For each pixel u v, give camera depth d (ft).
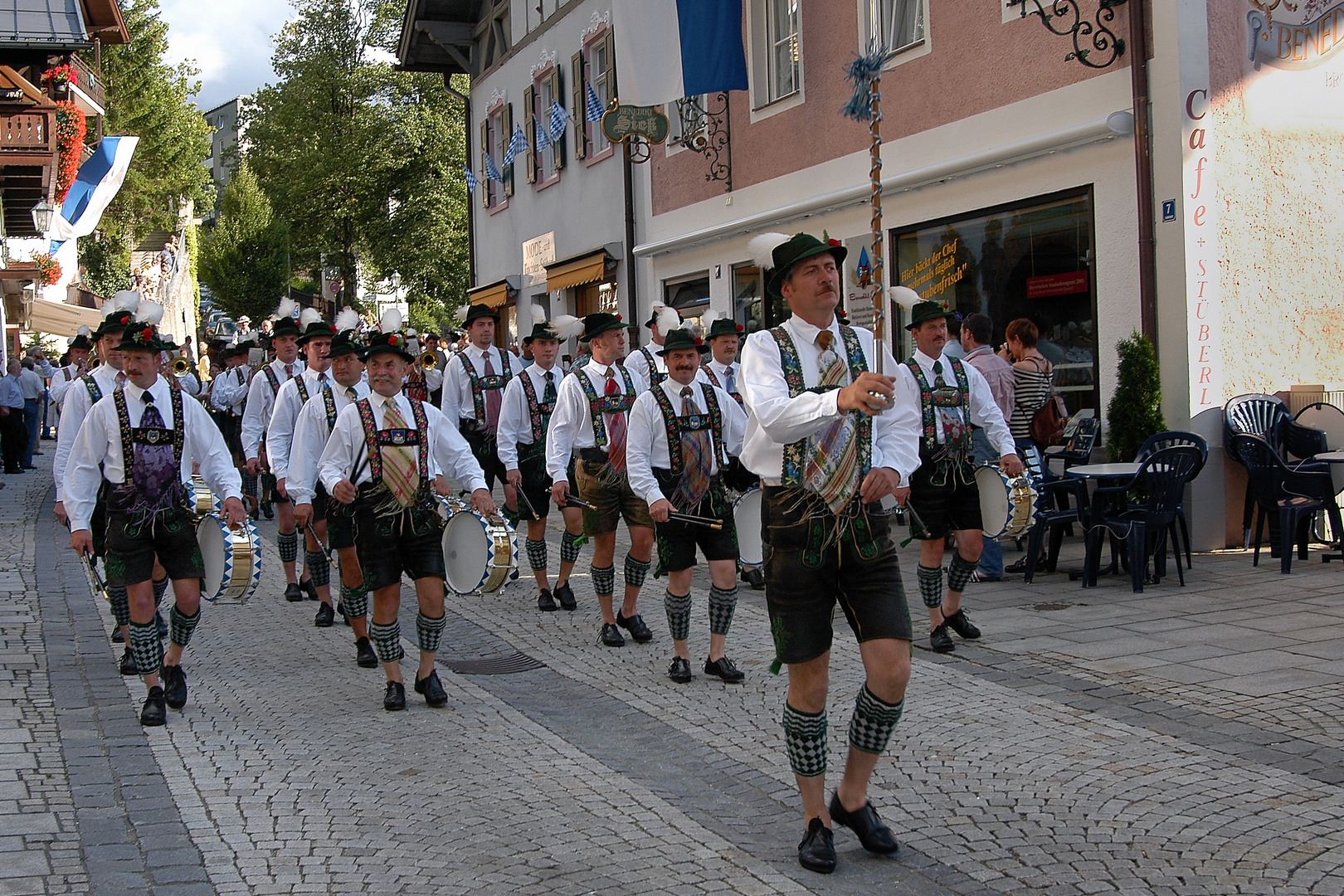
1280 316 34.76
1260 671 21.17
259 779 17.17
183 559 20.47
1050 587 29.55
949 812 15.42
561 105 72.08
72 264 122.21
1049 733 18.42
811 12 48.32
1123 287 35.17
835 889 13.28
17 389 70.03
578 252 69.92
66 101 78.84
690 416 22.33
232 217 153.28
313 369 28.32
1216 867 13.42
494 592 20.97
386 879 13.64
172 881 13.50
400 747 18.79
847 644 24.82
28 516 48.32
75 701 21.29
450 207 139.03
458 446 21.47
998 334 40.16
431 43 90.07
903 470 14.01
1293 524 29.91
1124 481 30.17
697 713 20.49
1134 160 34.58
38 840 14.55
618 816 15.71
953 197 41.42
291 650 26.20
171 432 20.24
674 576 22.47
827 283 13.99
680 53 49.75
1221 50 33.55
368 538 20.84
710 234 54.85
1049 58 37.29
